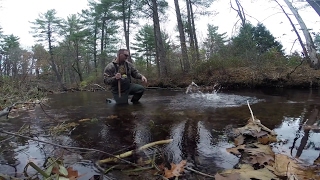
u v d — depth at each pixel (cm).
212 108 315
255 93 531
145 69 1570
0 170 132
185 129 209
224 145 166
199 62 1008
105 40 2797
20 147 171
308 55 866
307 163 130
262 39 1248
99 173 128
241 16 941
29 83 737
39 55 2897
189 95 520
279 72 734
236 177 113
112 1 2072
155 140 181
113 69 412
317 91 554
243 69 839
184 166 133
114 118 267
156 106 351
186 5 1434
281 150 152
